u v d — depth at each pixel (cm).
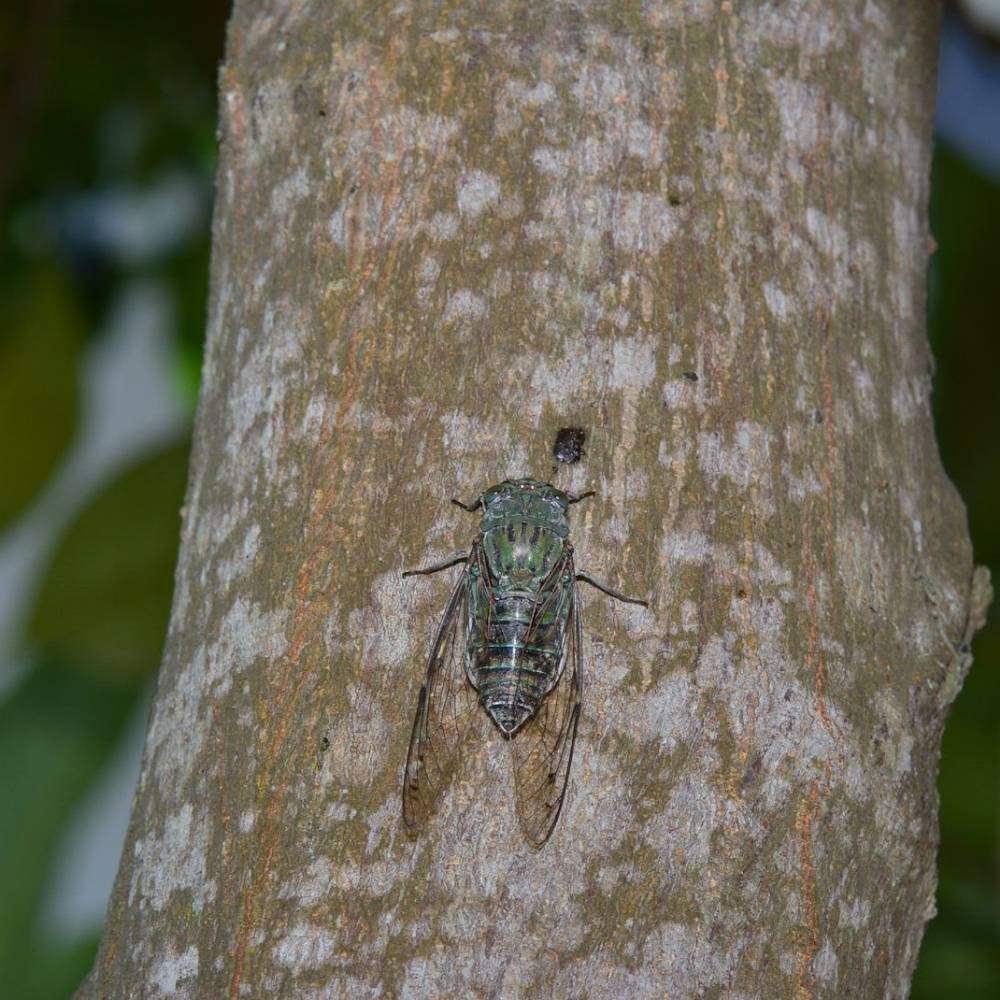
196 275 115
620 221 77
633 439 76
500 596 77
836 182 78
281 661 76
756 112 78
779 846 75
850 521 77
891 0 80
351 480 76
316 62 79
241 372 78
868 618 77
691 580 76
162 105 114
